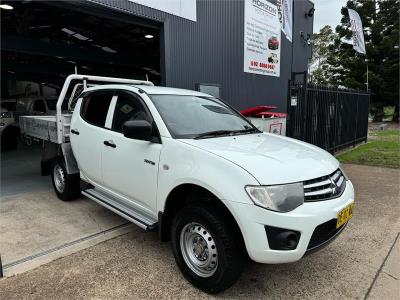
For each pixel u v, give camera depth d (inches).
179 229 124.1
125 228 173.3
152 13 272.5
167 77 292.5
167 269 134.7
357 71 1158.3
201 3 321.1
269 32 435.5
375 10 1190.3
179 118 145.2
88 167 179.2
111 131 161.0
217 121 159.5
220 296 118.3
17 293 117.7
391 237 169.5
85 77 206.2
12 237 160.7
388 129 882.8
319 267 139.4
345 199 121.4
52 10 408.2
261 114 293.6
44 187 243.8
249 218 103.2
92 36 546.0
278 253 103.2
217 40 347.6
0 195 224.4
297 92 325.1
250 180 105.1
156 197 134.3
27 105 472.7
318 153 138.0
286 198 104.8
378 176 303.7
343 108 430.9
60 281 125.4
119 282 125.4
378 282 129.1
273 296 119.3
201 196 121.6
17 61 634.8
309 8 556.1
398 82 1107.9
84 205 205.5
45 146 227.5
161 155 130.8
